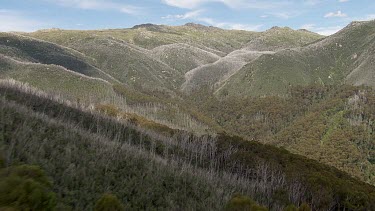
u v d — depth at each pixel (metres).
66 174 9.51
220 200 12.12
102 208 6.33
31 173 5.56
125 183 10.81
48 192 5.36
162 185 11.95
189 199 11.55
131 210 9.40
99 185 9.98
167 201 10.70
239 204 8.34
